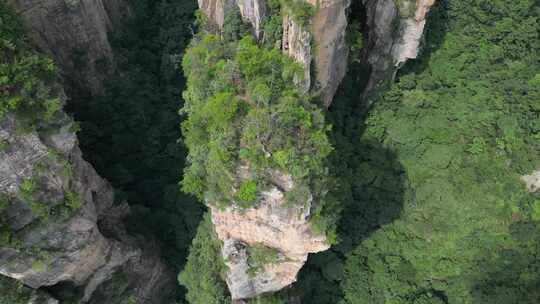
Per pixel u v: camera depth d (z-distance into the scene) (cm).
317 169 3625
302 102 3875
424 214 5184
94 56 5062
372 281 5309
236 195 3716
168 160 5244
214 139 3719
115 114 5138
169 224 5266
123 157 5200
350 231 5328
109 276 4712
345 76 5259
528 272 5056
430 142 5212
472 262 5191
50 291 4297
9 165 3406
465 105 5219
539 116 5078
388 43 5053
